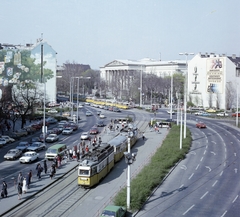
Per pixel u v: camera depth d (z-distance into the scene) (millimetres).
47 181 54281
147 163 65625
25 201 45906
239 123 127625
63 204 45000
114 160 66188
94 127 101625
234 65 174625
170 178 57719
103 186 52844
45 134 84250
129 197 43562
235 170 63031
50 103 161375
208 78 177875
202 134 102562
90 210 42875
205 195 49500
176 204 45875
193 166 65688
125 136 77625
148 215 42031
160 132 102812
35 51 162375
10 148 79688
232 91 172875
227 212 43219
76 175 58375
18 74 159375
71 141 87188
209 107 176125
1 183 53250
